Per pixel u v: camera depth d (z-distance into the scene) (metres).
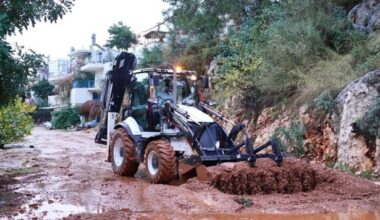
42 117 51.00
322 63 13.37
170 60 22.02
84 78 48.09
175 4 21.39
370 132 10.27
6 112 17.27
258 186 8.27
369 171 10.05
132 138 10.73
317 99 12.16
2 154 15.67
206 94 16.88
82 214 6.71
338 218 6.62
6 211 6.98
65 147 18.86
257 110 15.23
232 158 8.92
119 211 6.95
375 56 12.31
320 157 11.65
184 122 9.60
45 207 7.29
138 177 10.69
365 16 15.08
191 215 6.74
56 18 8.73
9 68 8.26
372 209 7.15
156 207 7.27
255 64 14.87
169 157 9.31
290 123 12.95
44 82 52.41
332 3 16.08
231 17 20.44
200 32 21.17
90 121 38.62
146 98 11.11
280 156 8.64
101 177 10.65
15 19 8.28
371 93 10.85
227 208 7.10
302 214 6.84
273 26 15.23
